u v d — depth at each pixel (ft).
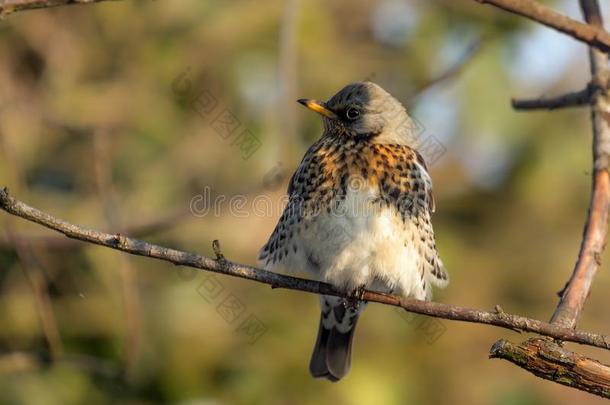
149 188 40.81
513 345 21.18
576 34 22.94
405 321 40.98
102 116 41.57
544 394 43.42
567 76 46.19
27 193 37.81
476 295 44.09
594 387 20.56
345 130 31.71
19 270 38.75
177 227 40.24
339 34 45.21
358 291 28.50
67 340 38.58
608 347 20.89
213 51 43.24
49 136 40.75
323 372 34.01
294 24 38.47
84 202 39.99
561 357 20.75
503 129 44.83
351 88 32.24
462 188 46.01
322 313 33.73
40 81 41.91
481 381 42.32
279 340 39.34
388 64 44.42
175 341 38.68
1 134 36.91
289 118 38.37
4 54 41.65
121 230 36.06
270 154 41.75
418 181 30.19
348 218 29.09
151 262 39.86
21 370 37.17
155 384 38.27
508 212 45.93
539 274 45.01
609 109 27.76
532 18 22.97
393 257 29.17
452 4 45.47
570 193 45.75
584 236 24.95
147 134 41.81
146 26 43.14
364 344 40.86
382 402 39.34
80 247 38.09
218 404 38.19
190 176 41.50
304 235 29.40
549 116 45.55
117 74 42.78
